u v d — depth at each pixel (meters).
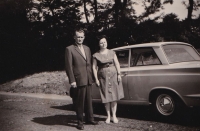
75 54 5.23
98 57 5.44
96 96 6.42
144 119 5.77
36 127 5.53
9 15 17.39
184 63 5.50
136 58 5.86
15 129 5.41
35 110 7.60
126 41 13.79
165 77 5.23
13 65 17.91
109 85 5.39
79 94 5.24
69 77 5.17
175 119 5.54
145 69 5.56
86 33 15.03
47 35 16.81
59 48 17.36
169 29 12.95
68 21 16.69
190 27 13.12
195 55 6.02
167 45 5.69
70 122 5.91
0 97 10.80
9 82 15.20
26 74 16.73
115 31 13.73
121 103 6.02
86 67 5.29
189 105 5.00
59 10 16.84
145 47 5.77
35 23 17.27
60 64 17.23
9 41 17.50
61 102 8.97
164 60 5.40
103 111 6.98
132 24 13.68
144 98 5.57
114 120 5.61
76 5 16.88
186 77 4.96
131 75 5.75
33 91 11.48
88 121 5.54
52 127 5.49
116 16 16.23
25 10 17.48
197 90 4.84
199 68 4.83
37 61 17.78
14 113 7.20
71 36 16.27
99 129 5.15
